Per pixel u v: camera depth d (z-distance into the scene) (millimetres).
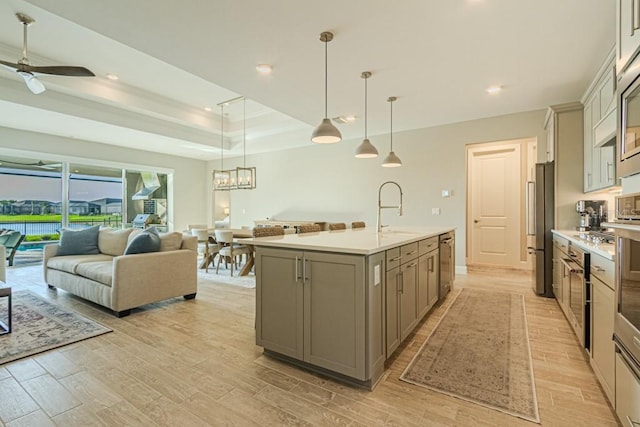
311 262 2064
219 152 7883
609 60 2809
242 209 8367
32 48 3707
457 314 3260
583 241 2455
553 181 3850
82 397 1828
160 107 5457
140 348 2473
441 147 5344
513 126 4746
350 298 1921
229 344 2545
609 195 3557
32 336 2689
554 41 2719
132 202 7508
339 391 1892
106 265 3594
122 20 2416
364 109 4555
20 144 5609
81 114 4816
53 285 4121
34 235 6043
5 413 1683
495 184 6219
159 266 3504
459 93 3934
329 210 6734
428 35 2641
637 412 1336
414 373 2096
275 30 2568
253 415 1671
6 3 2871
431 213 5457
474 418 1646
